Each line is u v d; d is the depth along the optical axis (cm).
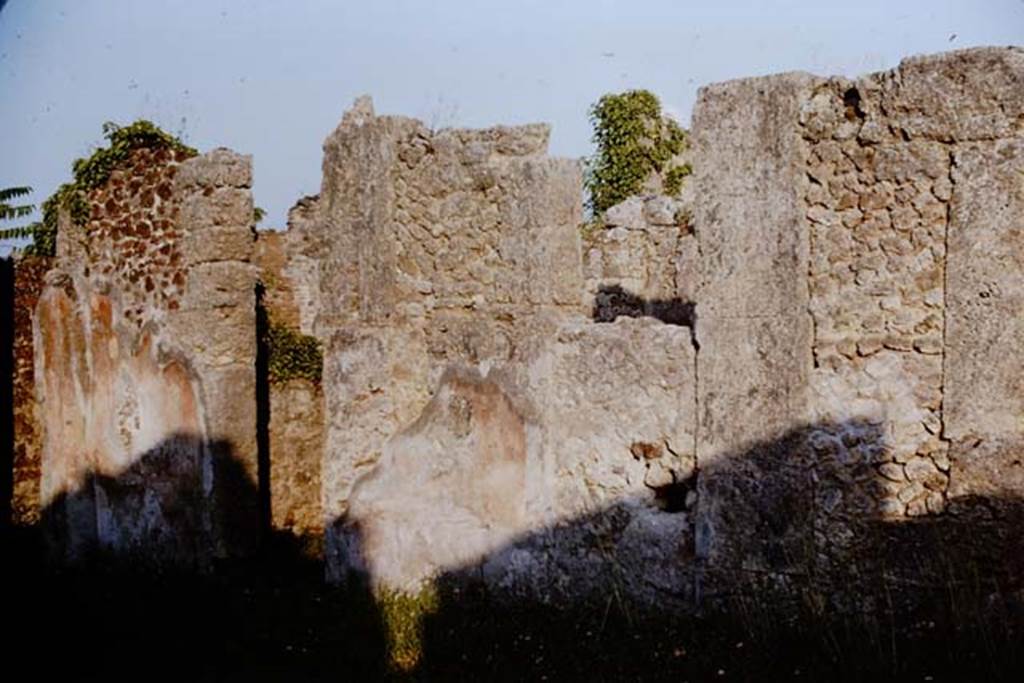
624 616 777
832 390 704
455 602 862
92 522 1196
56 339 1227
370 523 941
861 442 694
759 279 726
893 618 674
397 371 946
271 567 1071
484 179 904
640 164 1766
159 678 780
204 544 1075
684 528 767
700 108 746
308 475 1251
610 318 1405
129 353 1146
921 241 679
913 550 673
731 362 736
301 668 772
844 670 633
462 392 898
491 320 896
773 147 719
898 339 684
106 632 903
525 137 899
